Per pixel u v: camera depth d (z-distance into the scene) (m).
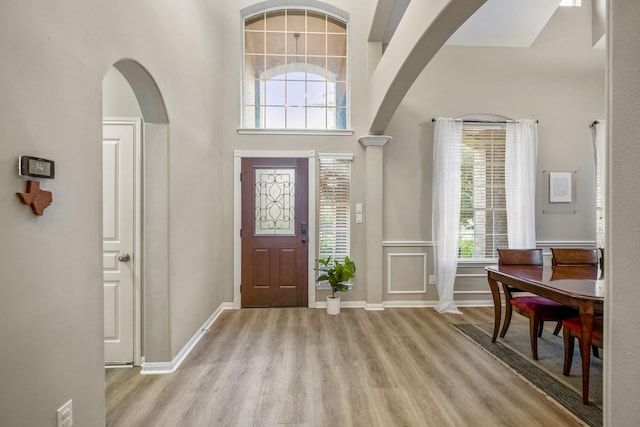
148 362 2.45
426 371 2.47
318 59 4.30
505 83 4.25
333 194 4.13
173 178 2.52
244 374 2.42
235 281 4.05
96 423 1.59
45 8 1.28
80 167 1.49
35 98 1.24
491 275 3.02
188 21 2.83
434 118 4.20
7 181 1.13
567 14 4.30
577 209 4.29
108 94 2.56
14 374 1.15
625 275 0.60
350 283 4.11
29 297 1.21
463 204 4.26
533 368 2.52
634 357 0.59
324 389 2.22
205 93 3.33
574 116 4.30
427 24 2.16
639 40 0.57
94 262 1.58
